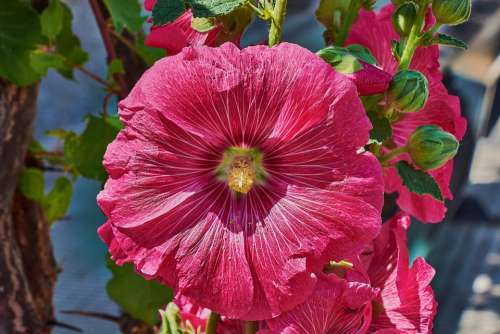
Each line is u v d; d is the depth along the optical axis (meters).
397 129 0.59
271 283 0.52
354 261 0.55
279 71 0.50
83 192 1.38
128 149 0.51
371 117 0.55
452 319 1.48
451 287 1.56
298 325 0.53
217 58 0.50
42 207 0.83
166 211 0.52
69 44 0.79
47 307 0.83
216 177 0.53
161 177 0.51
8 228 0.76
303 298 0.52
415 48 0.57
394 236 0.58
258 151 0.53
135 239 0.51
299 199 0.52
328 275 0.53
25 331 0.77
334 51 0.53
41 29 0.75
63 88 1.46
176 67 0.50
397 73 0.55
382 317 0.57
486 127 1.30
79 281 1.31
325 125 0.50
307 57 0.50
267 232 0.52
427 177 0.56
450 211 1.22
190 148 0.52
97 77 0.80
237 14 0.56
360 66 0.52
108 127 0.78
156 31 0.56
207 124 0.51
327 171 0.51
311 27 1.21
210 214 0.52
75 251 1.37
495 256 1.66
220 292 0.52
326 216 0.51
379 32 0.58
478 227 1.77
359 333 0.54
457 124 0.59
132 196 0.51
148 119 0.51
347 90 0.50
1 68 0.74
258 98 0.50
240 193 0.53
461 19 0.56
